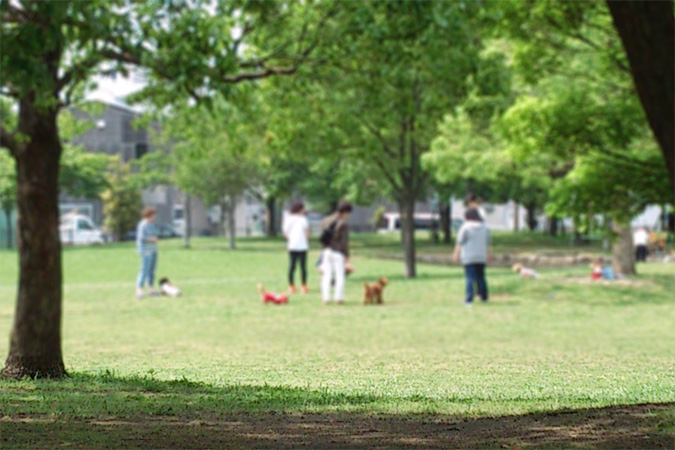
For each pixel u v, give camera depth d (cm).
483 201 5975
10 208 5441
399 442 448
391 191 4747
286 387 673
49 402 583
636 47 1054
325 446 440
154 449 432
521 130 2023
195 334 1412
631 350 1093
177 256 4341
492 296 2205
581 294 2233
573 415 519
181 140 4916
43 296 937
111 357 1052
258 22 1623
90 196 5941
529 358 974
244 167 4894
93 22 1184
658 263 3738
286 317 1711
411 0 1384
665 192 2045
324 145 2656
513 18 1880
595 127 1983
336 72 1680
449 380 730
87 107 1955
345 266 2055
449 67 1756
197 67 1312
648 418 505
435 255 4322
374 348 1154
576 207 2144
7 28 1076
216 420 516
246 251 4838
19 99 1055
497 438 457
